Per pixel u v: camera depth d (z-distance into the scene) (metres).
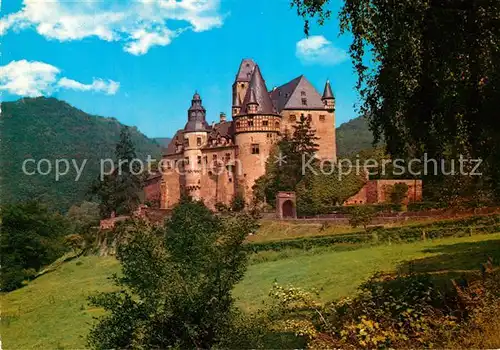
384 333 14.05
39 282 70.81
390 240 53.47
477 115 19.50
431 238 51.25
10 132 177.00
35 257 78.19
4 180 146.62
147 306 17.14
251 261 56.06
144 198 142.25
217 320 17.08
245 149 107.06
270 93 124.00
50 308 47.47
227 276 17.36
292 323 17.16
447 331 13.93
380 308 16.02
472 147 19.92
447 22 18.58
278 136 108.75
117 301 17.88
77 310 44.66
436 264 30.86
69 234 121.44
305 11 18.25
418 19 17.75
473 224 51.38
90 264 77.56
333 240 58.38
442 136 20.42
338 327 16.64
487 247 37.12
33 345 34.03
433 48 19.02
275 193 99.00
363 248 53.44
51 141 187.25
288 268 46.94
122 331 17.41
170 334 17.27
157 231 18.73
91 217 141.50
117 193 112.56
